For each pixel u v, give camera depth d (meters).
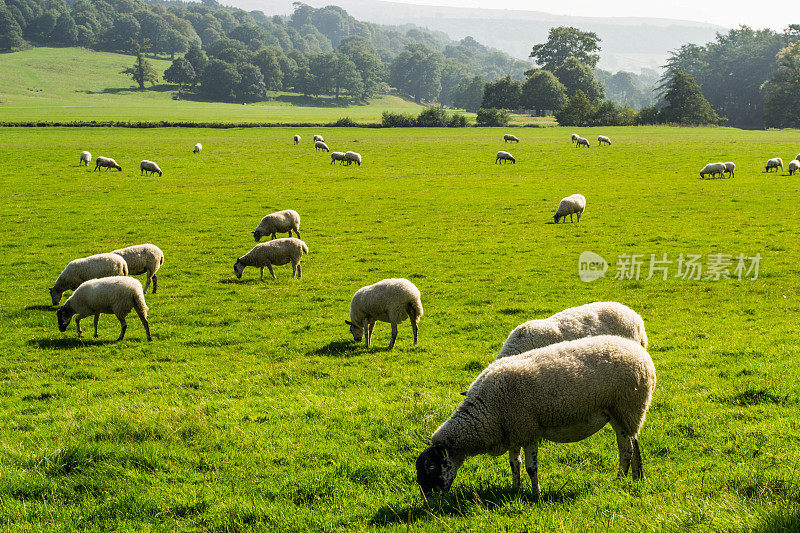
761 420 9.92
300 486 8.53
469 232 34.78
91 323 21.00
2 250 30.95
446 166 61.81
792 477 7.30
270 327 20.17
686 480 7.64
